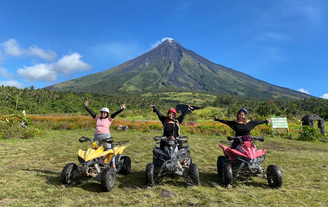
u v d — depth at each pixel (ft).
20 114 50.21
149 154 29.09
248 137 17.67
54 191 15.24
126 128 60.44
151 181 15.76
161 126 62.75
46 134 49.01
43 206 12.78
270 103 399.24
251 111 276.62
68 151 30.22
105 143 17.78
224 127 59.06
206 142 41.73
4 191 15.10
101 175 15.10
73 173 16.84
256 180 18.24
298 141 48.39
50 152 29.45
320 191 15.81
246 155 16.22
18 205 12.84
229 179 15.85
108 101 505.25
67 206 12.80
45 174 19.43
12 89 355.77
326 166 23.80
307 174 20.44
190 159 18.52
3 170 20.38
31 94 357.82
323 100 428.56
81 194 14.79
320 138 51.21
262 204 13.26
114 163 17.90
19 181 17.33
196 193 14.90
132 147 34.30
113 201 13.60
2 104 257.75
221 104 603.67
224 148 18.40
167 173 16.65
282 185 16.99
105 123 18.49
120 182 17.56
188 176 16.62
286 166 23.62
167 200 13.71
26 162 23.94
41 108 260.42
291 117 124.36
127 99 532.73
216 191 15.42
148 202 13.43
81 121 67.46
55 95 375.25
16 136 41.83
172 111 17.81
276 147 38.99
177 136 18.12
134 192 15.20
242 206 12.96
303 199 14.23
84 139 17.92
